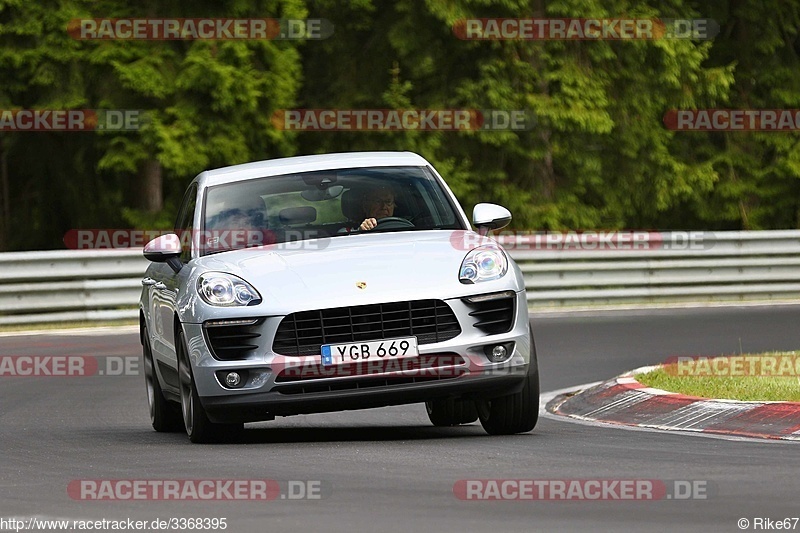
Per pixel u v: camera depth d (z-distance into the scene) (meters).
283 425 36.41
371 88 101.88
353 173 34.31
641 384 36.31
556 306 71.56
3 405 41.12
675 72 101.44
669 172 106.06
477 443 28.92
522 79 98.50
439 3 94.62
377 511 20.59
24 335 61.28
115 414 39.03
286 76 88.19
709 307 68.69
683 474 23.55
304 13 88.75
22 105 86.12
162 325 34.12
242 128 86.38
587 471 24.20
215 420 30.02
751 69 113.94
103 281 65.62
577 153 103.12
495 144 98.62
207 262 31.73
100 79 85.25
